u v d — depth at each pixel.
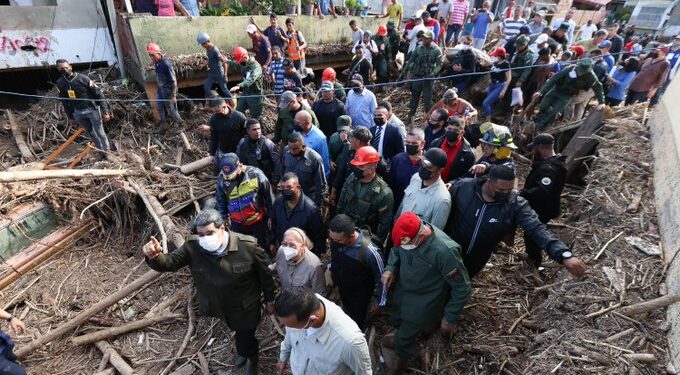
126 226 5.33
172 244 4.64
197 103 7.96
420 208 3.09
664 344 2.70
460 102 5.25
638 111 5.88
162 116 7.30
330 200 4.46
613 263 3.39
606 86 7.63
